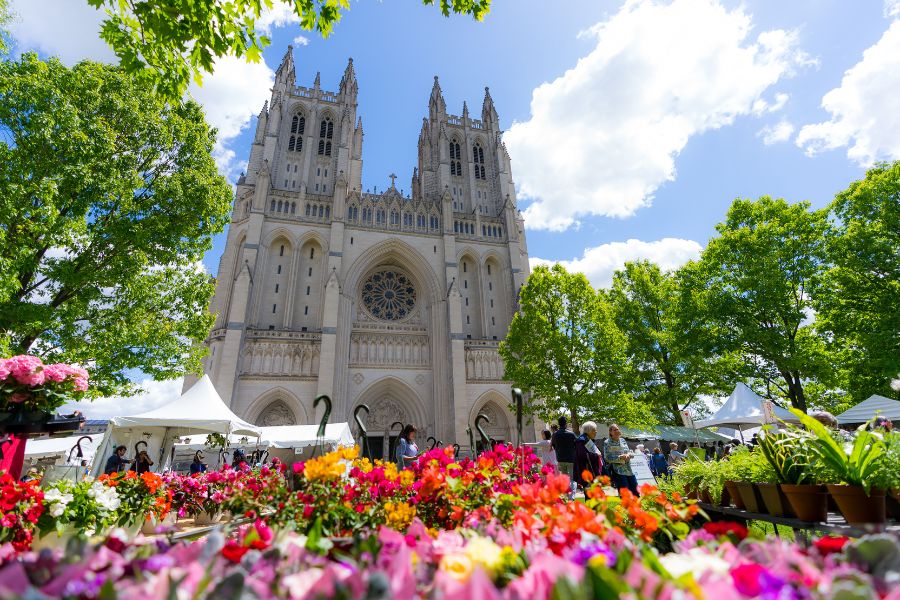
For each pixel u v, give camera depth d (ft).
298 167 191.11
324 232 176.65
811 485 18.20
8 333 54.29
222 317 159.53
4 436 29.04
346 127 201.77
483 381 167.73
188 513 44.34
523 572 8.13
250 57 28.17
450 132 227.61
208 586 6.77
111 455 59.88
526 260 202.49
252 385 144.97
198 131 83.97
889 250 82.28
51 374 30.22
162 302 76.07
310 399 148.46
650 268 151.33
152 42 27.43
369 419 158.71
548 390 113.29
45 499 23.94
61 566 7.16
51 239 58.18
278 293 165.58
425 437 158.61
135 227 69.56
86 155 61.77
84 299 66.33
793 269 100.53
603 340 112.98
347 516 16.58
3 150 54.75
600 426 111.86
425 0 30.45
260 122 197.36
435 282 181.16
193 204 76.28
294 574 7.79
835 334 91.09
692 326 110.63
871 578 6.95
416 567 8.61
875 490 16.56
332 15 28.48
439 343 171.01
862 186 90.27
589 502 14.92
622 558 8.20
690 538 10.69
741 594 6.79
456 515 16.92
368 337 168.55
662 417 132.16
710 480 25.35
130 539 10.21
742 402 71.20
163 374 74.08
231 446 112.68
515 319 129.39
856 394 93.56
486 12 30.78
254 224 166.09
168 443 81.92
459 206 210.59
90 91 67.36
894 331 79.20
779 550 8.54
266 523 16.69
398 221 190.29
